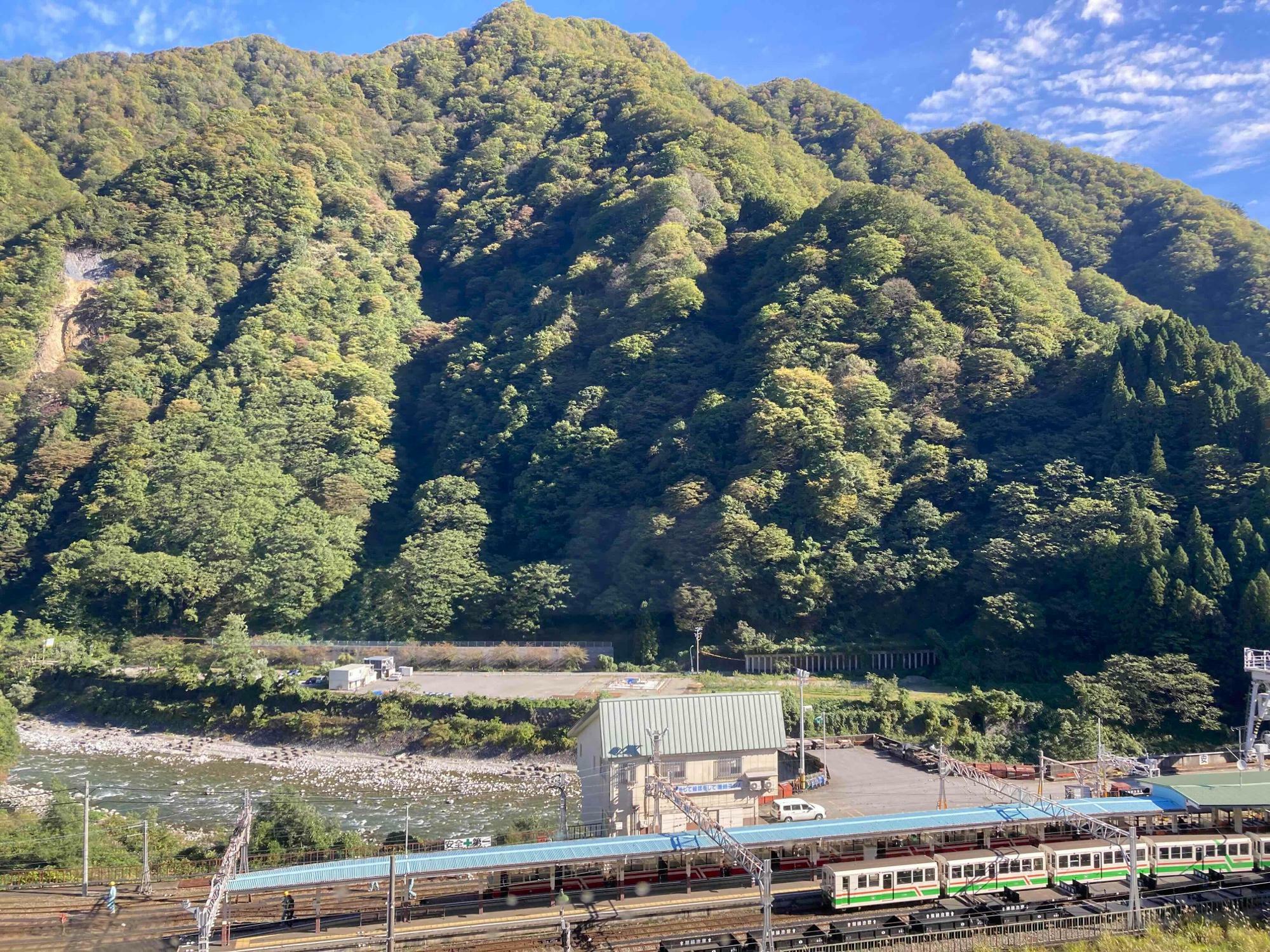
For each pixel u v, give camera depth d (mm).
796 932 46812
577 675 126250
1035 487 136250
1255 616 106375
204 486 162625
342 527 159000
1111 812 54750
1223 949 45688
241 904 50875
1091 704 102375
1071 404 154375
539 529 161625
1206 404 134250
